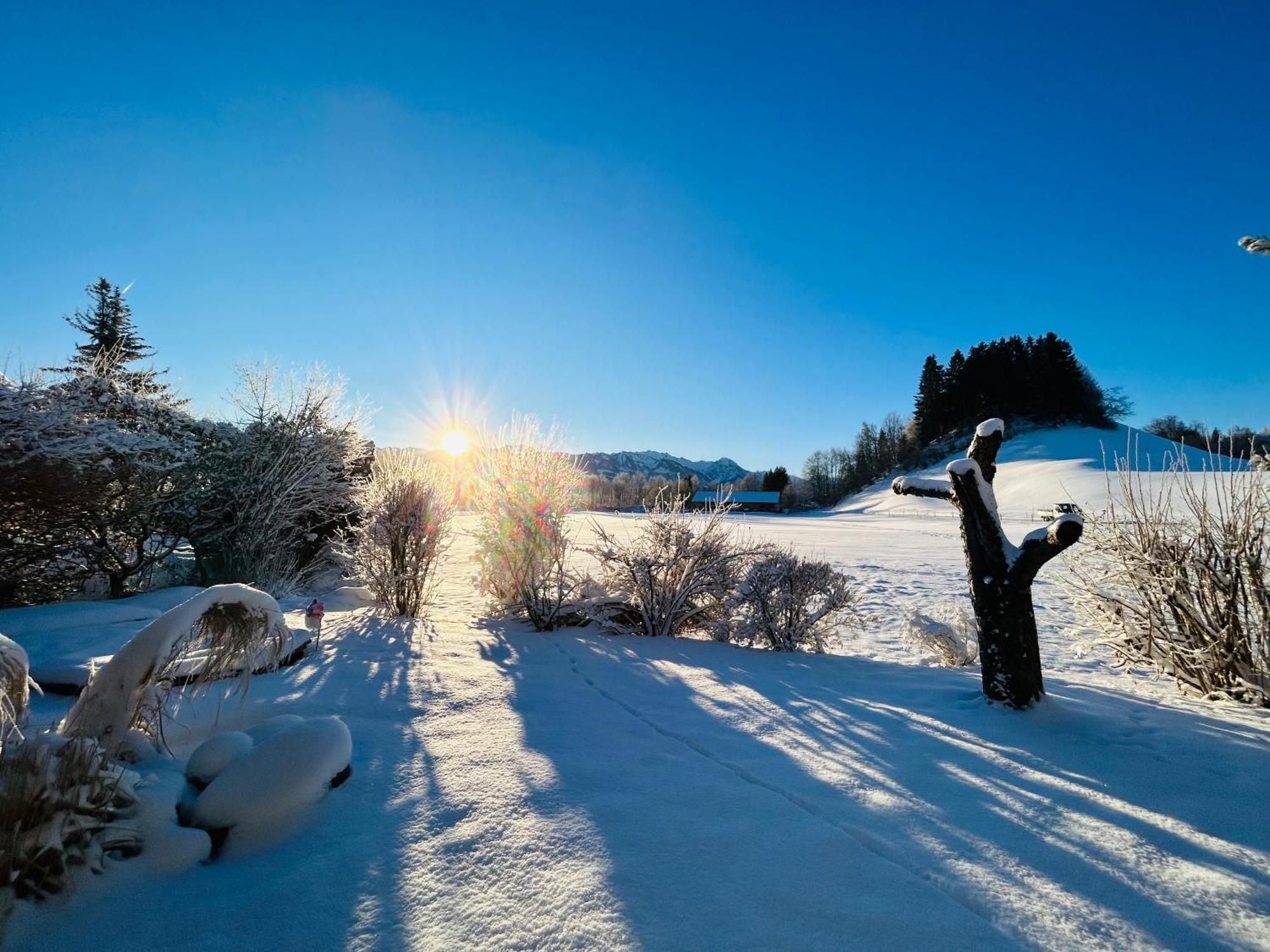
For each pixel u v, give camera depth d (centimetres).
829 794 280
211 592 320
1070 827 253
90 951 182
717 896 204
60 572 770
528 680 460
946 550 2334
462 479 784
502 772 294
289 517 999
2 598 726
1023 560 399
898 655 773
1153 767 316
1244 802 278
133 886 210
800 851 231
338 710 378
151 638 290
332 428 1097
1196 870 223
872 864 224
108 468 704
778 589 662
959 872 220
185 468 882
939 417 10681
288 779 252
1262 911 201
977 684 479
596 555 736
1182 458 515
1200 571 473
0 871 189
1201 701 458
